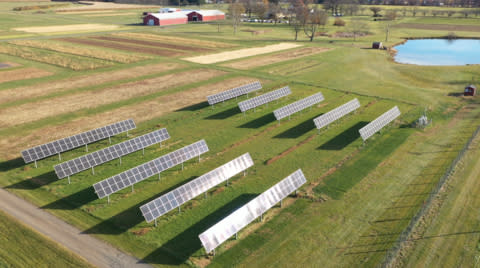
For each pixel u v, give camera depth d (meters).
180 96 64.62
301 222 30.50
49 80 73.00
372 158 41.56
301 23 136.75
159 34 138.25
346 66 88.62
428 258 26.33
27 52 98.25
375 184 36.12
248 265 25.83
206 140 46.78
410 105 59.91
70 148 42.31
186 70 82.94
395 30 155.00
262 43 120.88
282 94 62.22
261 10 187.62
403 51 114.00
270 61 93.31
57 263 25.69
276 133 48.91
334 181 36.84
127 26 163.00
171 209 30.92
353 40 130.25
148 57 95.25
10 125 50.62
